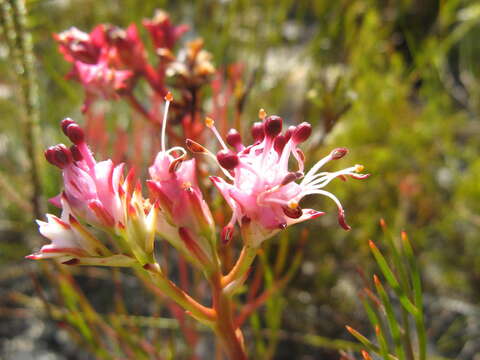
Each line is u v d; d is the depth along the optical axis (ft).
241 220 0.15
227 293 0.16
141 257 0.15
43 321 0.36
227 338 0.17
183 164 0.16
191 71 0.24
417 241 0.37
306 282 0.35
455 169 0.41
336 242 0.36
